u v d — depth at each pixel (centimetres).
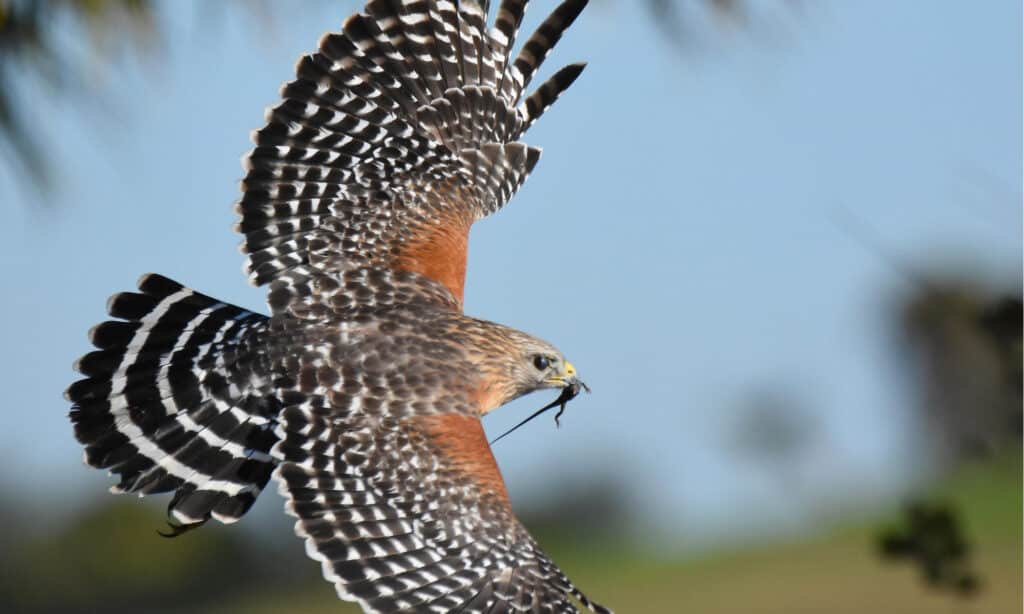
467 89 1146
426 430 951
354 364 965
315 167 1043
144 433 1029
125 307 1049
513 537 941
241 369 1022
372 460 932
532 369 1038
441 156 1103
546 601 934
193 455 1019
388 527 919
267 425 1015
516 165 1140
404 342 982
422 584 914
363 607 897
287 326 984
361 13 1103
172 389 1035
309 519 910
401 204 1058
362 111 1079
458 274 1048
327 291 999
